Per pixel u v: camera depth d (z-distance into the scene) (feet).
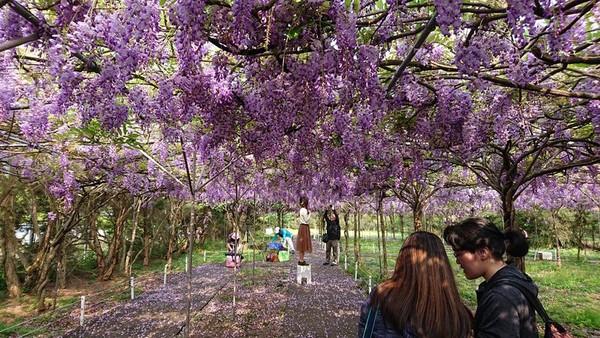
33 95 9.81
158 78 7.75
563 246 62.85
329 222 37.45
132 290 23.56
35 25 5.54
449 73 10.38
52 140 14.21
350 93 7.18
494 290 4.98
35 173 18.39
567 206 44.91
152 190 24.20
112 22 5.43
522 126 11.68
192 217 10.96
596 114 10.50
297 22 6.19
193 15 5.51
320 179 20.26
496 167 18.75
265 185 24.76
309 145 11.32
